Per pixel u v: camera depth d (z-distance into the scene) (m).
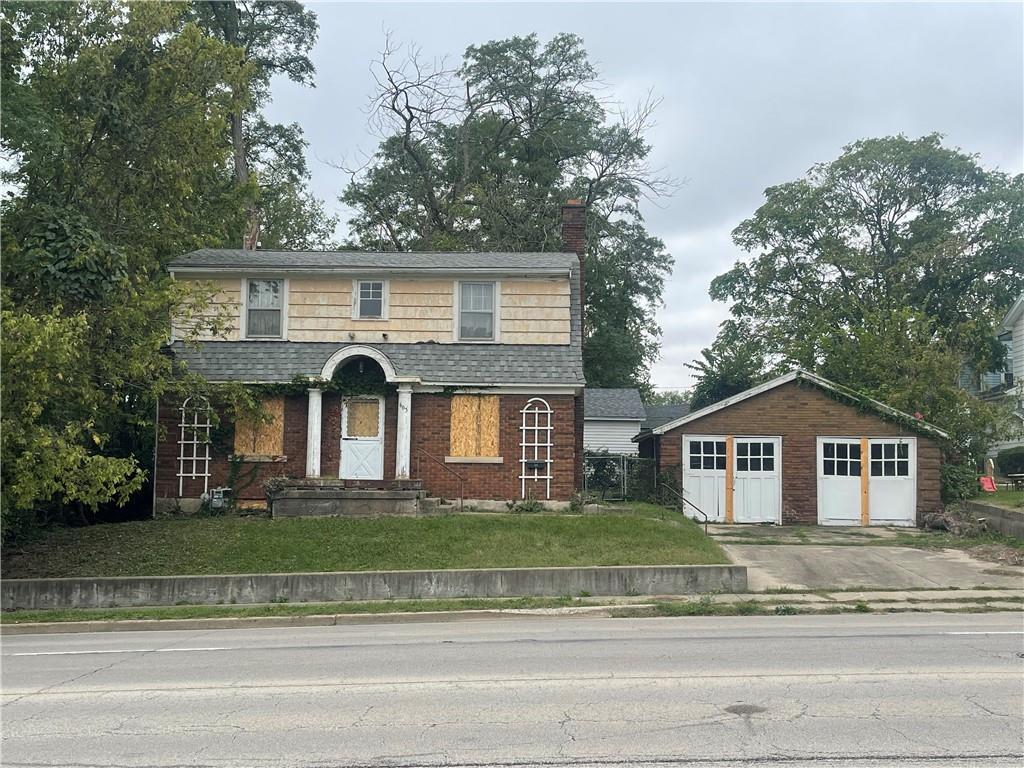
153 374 20.34
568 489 22.92
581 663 10.31
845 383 31.67
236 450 23.11
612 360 48.44
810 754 6.62
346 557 18.02
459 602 15.88
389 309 24.30
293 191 44.19
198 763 6.64
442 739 7.16
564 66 45.06
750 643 11.61
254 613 15.19
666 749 6.79
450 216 43.56
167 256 22.19
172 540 19.06
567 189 45.22
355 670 10.13
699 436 26.84
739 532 24.45
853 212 46.28
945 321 43.06
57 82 19.12
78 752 6.96
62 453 15.27
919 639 11.80
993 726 7.34
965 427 28.38
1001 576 17.55
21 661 11.33
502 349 23.97
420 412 23.22
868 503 26.31
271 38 38.56
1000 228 42.72
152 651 12.03
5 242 17.62
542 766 6.44
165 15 19.94
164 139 20.30
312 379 22.92
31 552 18.42
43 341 14.62
